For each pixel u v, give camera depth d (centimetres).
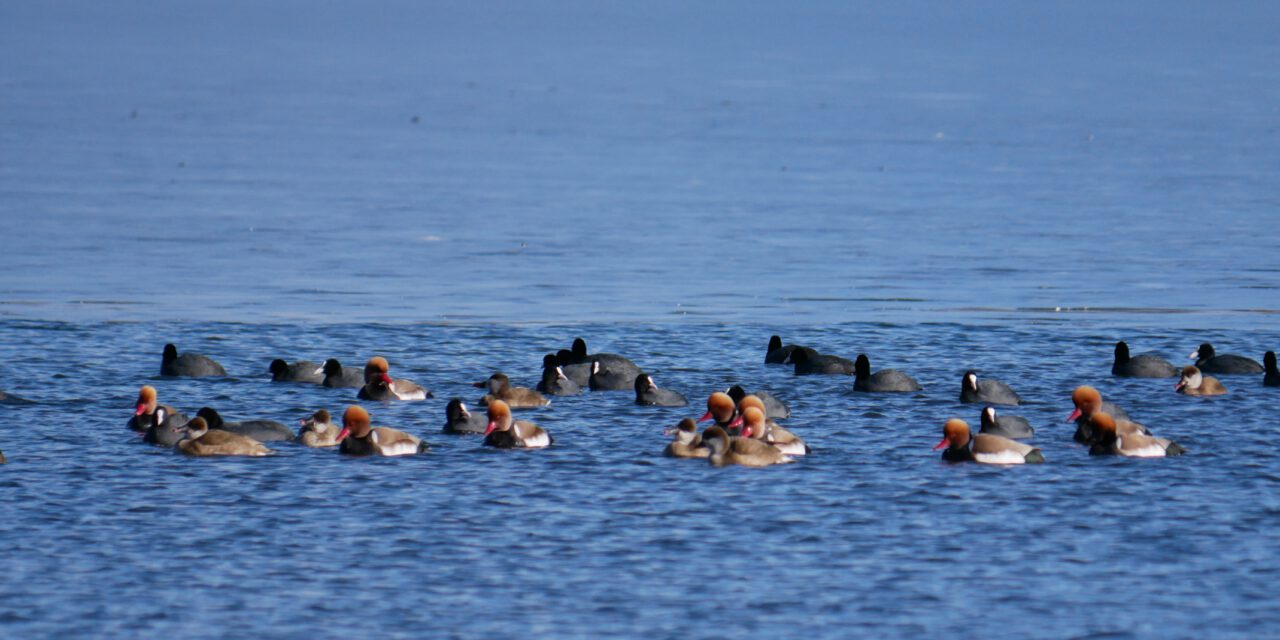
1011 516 10738
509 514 10725
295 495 11112
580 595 9306
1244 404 14375
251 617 8962
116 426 13200
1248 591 9406
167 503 10906
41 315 18925
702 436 12319
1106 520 10656
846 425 13488
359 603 9175
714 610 9081
